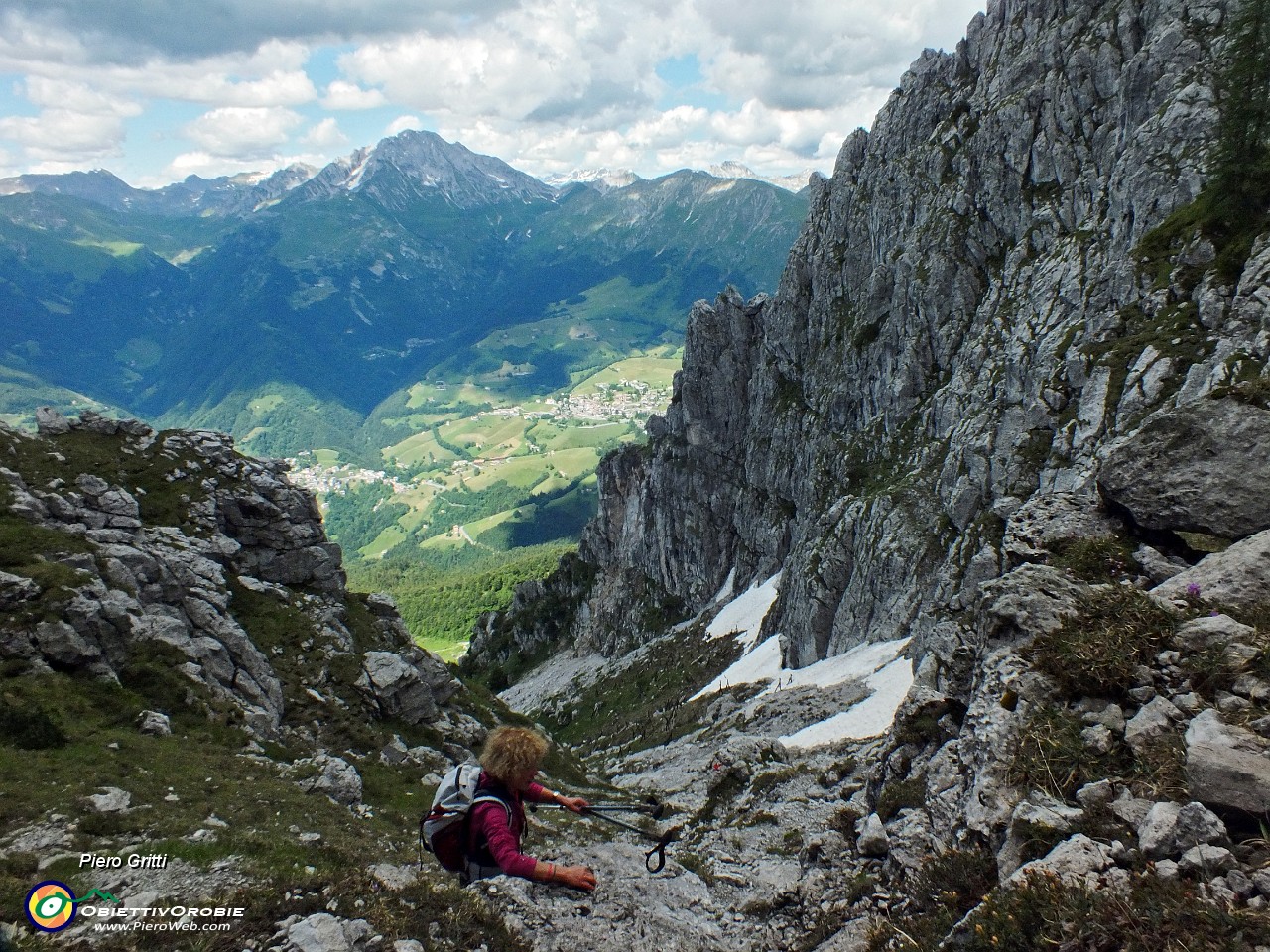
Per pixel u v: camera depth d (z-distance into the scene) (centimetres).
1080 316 6850
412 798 3450
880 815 1811
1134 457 1697
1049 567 1614
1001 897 978
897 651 6906
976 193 9906
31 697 2803
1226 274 5250
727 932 1825
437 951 1471
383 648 5028
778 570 13375
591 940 1728
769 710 6794
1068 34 9275
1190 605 1309
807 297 13700
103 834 1816
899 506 8288
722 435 15975
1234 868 844
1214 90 6562
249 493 5284
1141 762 1077
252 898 1467
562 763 5438
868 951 1248
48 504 4322
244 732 3350
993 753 1261
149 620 3619
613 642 17700
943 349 9650
